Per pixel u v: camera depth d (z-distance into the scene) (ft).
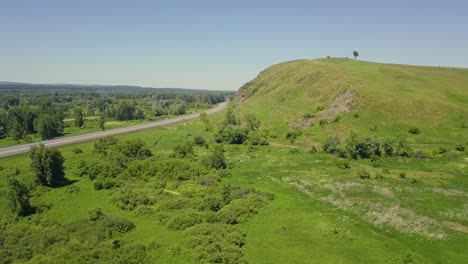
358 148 267.18
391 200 179.42
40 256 129.90
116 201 185.68
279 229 151.43
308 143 322.55
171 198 190.19
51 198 192.24
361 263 123.44
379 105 338.95
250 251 133.28
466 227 151.33
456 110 311.68
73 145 324.60
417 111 321.32
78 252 132.05
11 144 337.52
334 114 357.20
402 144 262.88
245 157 284.00
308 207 175.63
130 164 243.60
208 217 162.40
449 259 125.70
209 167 249.96
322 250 133.18
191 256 130.21
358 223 156.87
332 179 215.51
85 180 221.66
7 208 175.01
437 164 237.04
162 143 343.46
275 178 225.76
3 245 141.08
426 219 156.76
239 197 188.75
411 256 123.54
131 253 130.52
